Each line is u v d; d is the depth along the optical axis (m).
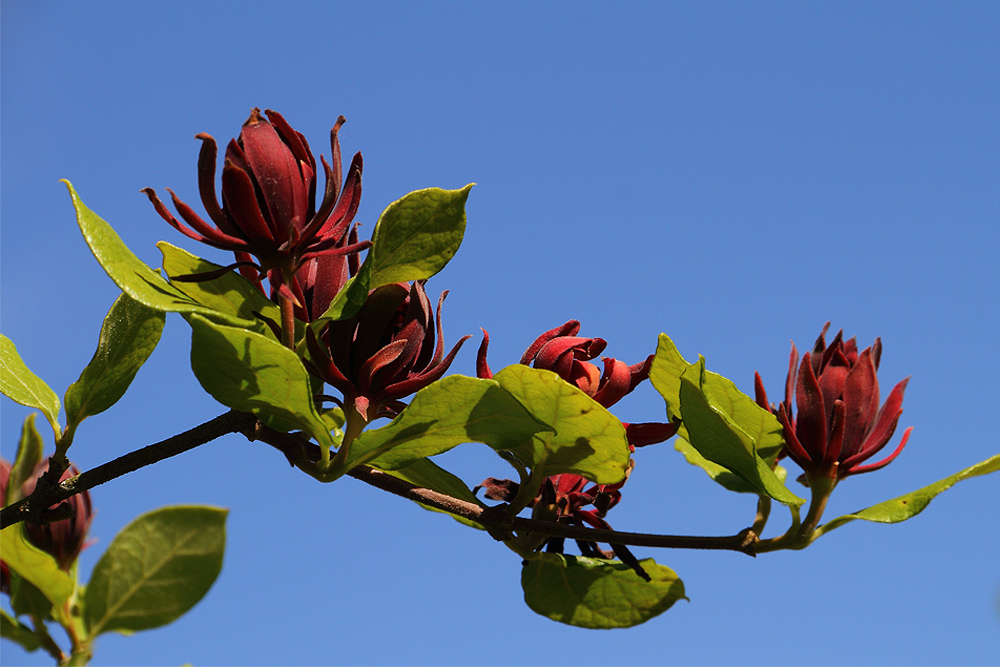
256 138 0.77
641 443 0.80
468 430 0.76
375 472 0.78
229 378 0.75
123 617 0.74
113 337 0.77
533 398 0.76
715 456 0.79
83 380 0.77
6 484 0.80
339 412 0.84
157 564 0.74
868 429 0.81
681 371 0.79
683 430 0.82
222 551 0.74
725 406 0.79
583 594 0.83
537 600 0.83
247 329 0.75
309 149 0.77
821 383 0.82
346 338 0.77
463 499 0.81
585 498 0.81
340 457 0.77
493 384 0.75
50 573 0.75
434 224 0.78
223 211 0.77
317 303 0.78
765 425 0.80
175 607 0.74
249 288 0.78
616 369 0.79
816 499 0.81
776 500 0.79
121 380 0.77
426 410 0.76
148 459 0.76
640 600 0.83
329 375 0.77
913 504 0.79
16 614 0.76
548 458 0.78
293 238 0.76
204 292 0.78
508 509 0.79
